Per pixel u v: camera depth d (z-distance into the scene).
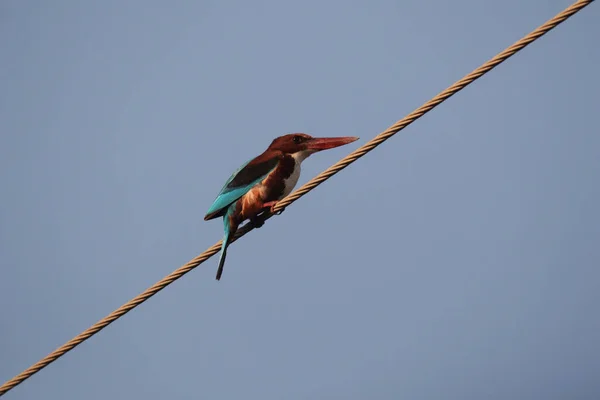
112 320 11.38
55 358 11.45
